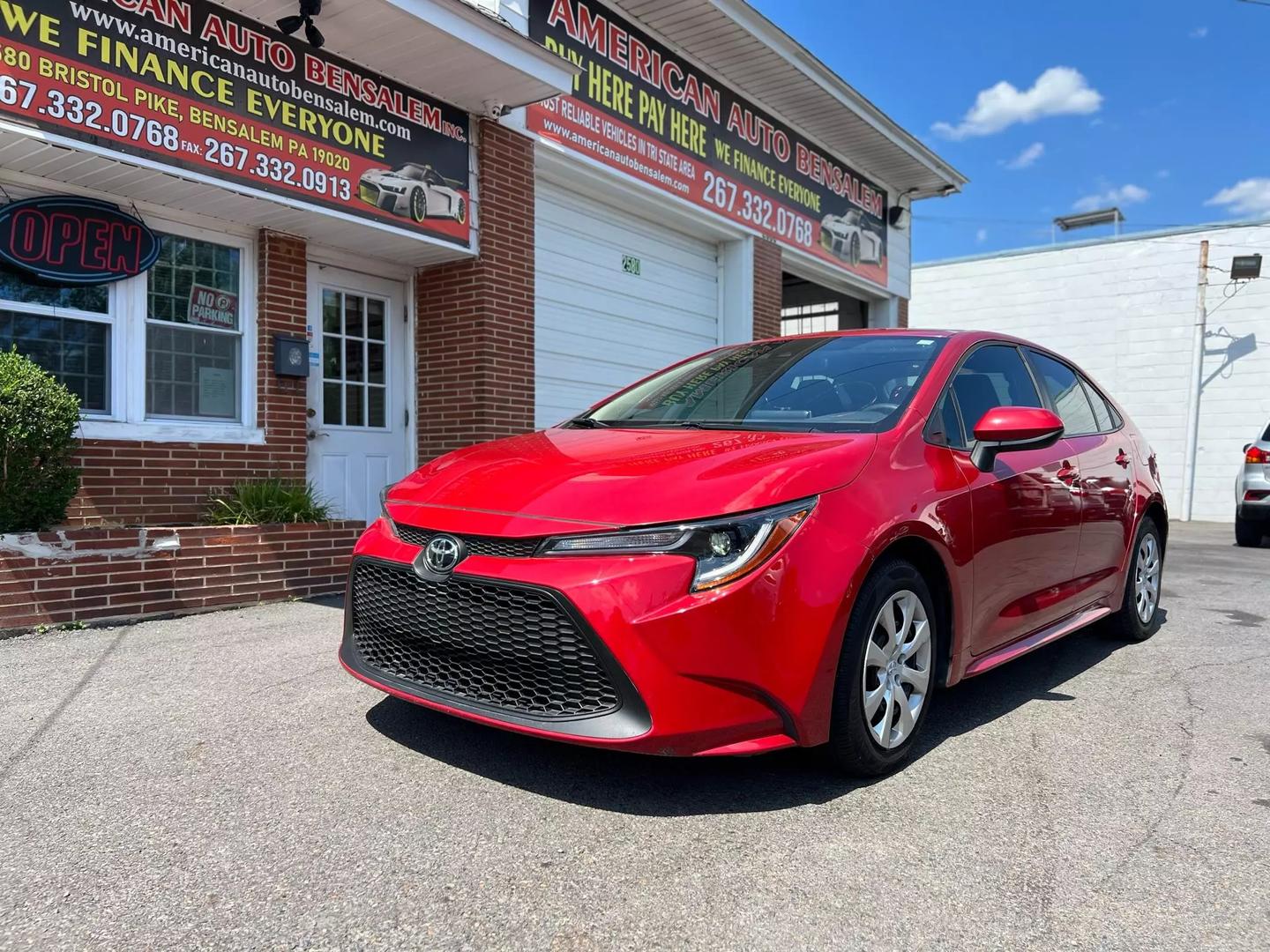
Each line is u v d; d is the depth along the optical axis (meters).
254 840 2.43
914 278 21.00
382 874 2.26
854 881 2.29
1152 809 2.76
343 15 5.68
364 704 3.56
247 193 5.65
